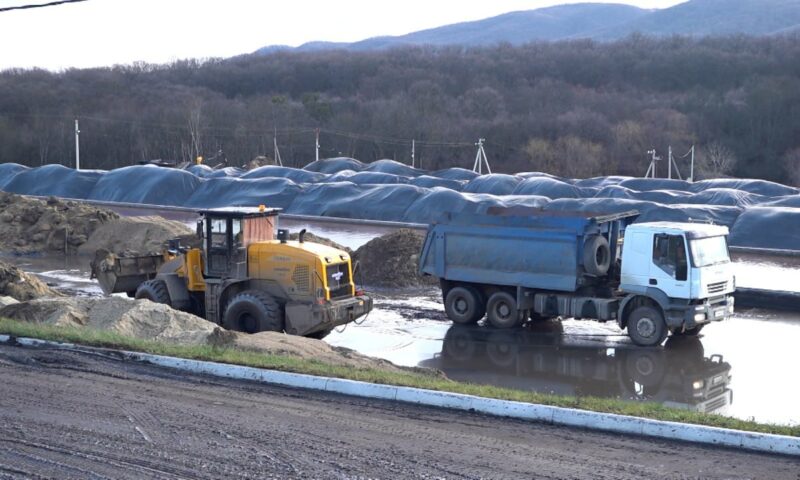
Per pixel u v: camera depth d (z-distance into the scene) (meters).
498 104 81.19
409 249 24.75
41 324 13.88
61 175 48.84
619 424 8.88
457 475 7.61
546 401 9.75
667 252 16.67
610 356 16.30
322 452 8.14
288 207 40.25
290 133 76.50
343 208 38.41
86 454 8.06
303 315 15.70
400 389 9.94
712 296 16.84
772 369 15.19
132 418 9.09
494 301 18.83
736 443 8.40
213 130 78.69
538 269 18.20
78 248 31.05
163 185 44.66
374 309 20.83
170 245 17.62
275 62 112.00
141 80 104.88
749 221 29.95
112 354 11.74
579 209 31.95
